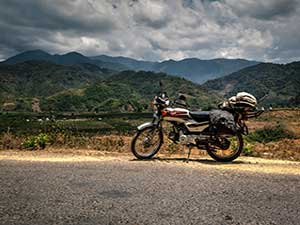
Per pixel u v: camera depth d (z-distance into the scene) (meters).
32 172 5.79
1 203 4.20
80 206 4.12
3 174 5.63
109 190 4.78
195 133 7.59
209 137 7.44
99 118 164.38
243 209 4.11
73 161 6.98
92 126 100.19
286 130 23.53
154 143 7.94
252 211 4.04
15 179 5.31
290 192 4.83
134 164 6.67
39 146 9.23
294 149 10.31
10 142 9.50
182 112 7.58
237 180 5.45
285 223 3.70
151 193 4.66
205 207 4.15
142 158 7.61
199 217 3.83
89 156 7.87
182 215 3.88
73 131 11.55
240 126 7.59
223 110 7.67
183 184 5.13
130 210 4.01
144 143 7.73
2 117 183.62
